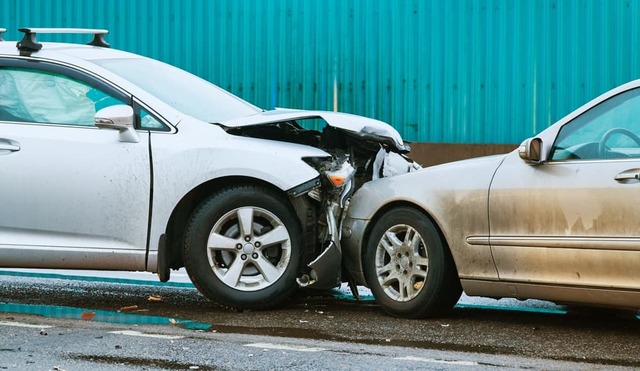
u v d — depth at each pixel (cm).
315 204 867
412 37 1639
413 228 823
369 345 719
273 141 876
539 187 764
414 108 1642
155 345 711
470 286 799
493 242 784
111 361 659
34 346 703
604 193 733
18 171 862
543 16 1595
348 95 1664
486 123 1619
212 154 850
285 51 1688
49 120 875
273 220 856
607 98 761
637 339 751
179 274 1105
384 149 902
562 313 868
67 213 859
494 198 785
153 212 852
